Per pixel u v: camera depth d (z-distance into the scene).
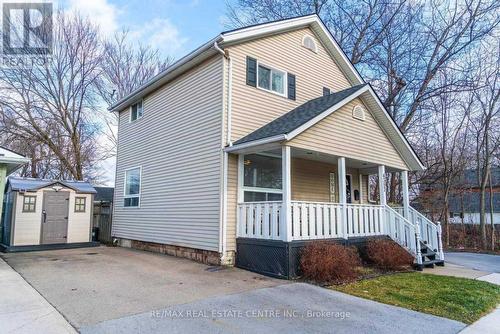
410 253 9.20
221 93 8.99
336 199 11.98
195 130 9.80
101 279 6.83
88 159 23.62
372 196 22.44
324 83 12.27
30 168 23.47
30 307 4.94
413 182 20.00
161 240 10.80
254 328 4.35
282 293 6.00
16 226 11.68
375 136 10.35
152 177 11.68
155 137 11.79
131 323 4.36
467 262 11.05
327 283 6.81
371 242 9.12
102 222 15.13
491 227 16.36
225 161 8.67
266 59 10.30
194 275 7.31
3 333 3.98
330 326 4.51
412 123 19.48
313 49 12.05
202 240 9.01
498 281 7.80
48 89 20.94
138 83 25.67
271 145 7.92
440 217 19.33
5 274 7.23
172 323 4.41
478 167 18.44
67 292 5.79
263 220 7.95
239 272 7.75
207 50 9.23
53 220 12.41
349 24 19.64
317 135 8.38
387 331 4.41
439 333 4.40
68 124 21.84
